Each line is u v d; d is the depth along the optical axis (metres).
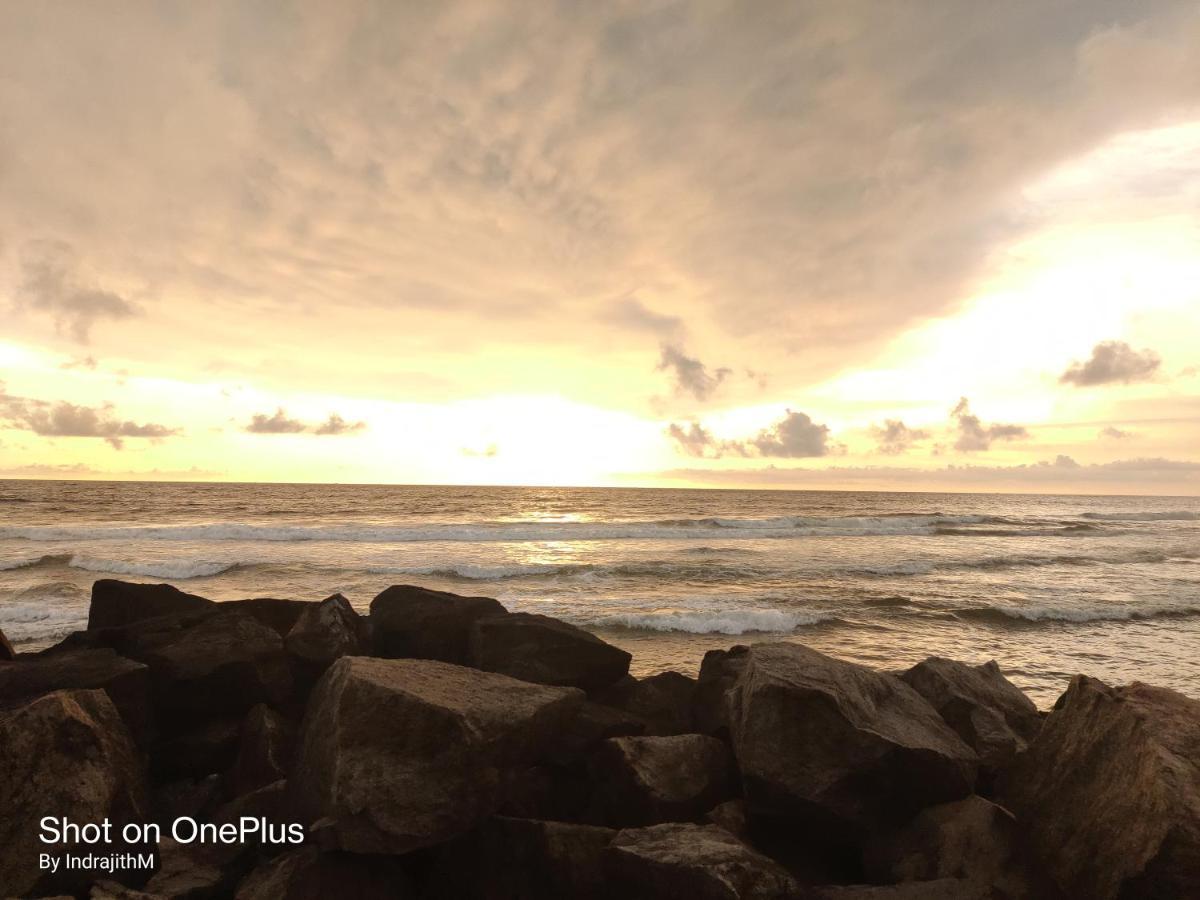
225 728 6.90
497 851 4.84
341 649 7.88
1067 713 5.47
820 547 43.97
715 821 5.65
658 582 29.70
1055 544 49.66
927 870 4.95
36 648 16.14
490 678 5.70
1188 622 23.09
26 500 76.81
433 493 124.12
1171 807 4.12
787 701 5.73
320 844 4.47
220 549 37.31
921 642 19.62
